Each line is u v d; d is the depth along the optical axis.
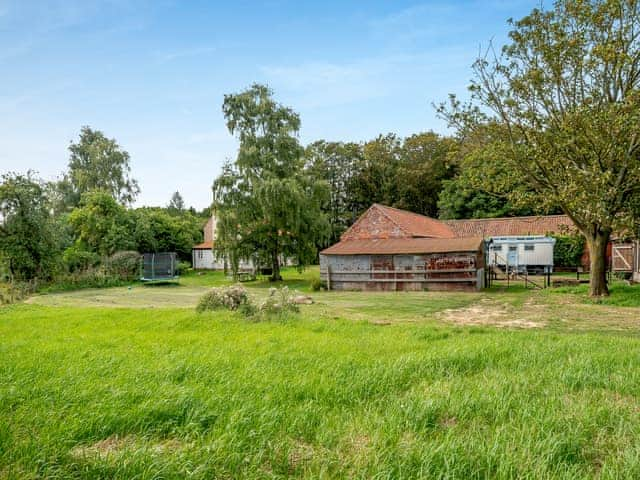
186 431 4.07
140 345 8.75
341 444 3.79
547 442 3.67
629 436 3.96
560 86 19.14
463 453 3.47
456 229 43.62
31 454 3.39
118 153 55.91
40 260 32.06
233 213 33.22
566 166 18.45
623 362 6.76
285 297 13.93
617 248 27.75
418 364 6.53
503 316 14.92
